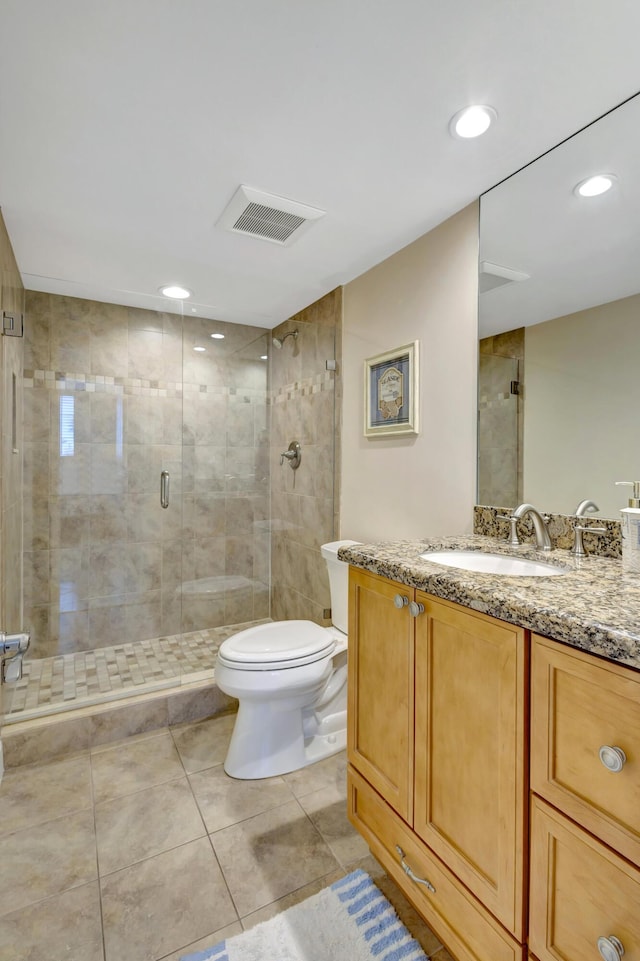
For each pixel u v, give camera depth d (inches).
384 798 47.9
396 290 80.2
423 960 43.0
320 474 103.4
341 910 48.1
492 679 35.4
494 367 62.9
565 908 30.2
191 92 45.7
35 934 45.6
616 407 49.9
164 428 115.2
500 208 61.1
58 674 94.4
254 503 125.7
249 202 65.4
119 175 59.4
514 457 60.5
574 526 52.4
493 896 35.2
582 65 42.1
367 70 43.0
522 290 59.1
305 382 108.8
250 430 124.6
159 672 95.3
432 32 39.0
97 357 107.3
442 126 50.2
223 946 44.3
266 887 50.9
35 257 82.9
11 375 76.0
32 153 55.0
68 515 105.6
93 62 42.1
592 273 51.9
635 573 42.3
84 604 107.5
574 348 53.7
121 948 44.3
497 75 43.4
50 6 36.7
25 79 43.8
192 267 86.7
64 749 75.2
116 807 63.1
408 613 44.4
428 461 73.7
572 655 29.5
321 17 37.8
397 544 57.4
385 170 58.2
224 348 120.8
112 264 86.0
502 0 36.2
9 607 75.7
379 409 84.6
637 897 26.0
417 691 43.1
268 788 67.3
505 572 53.0
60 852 55.4
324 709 79.6
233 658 68.6
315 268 87.5
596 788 28.3
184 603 118.5
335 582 85.8
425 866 42.0
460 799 38.4
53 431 103.4
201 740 79.5
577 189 52.6
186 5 36.7
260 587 126.2
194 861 54.3
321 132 51.4
